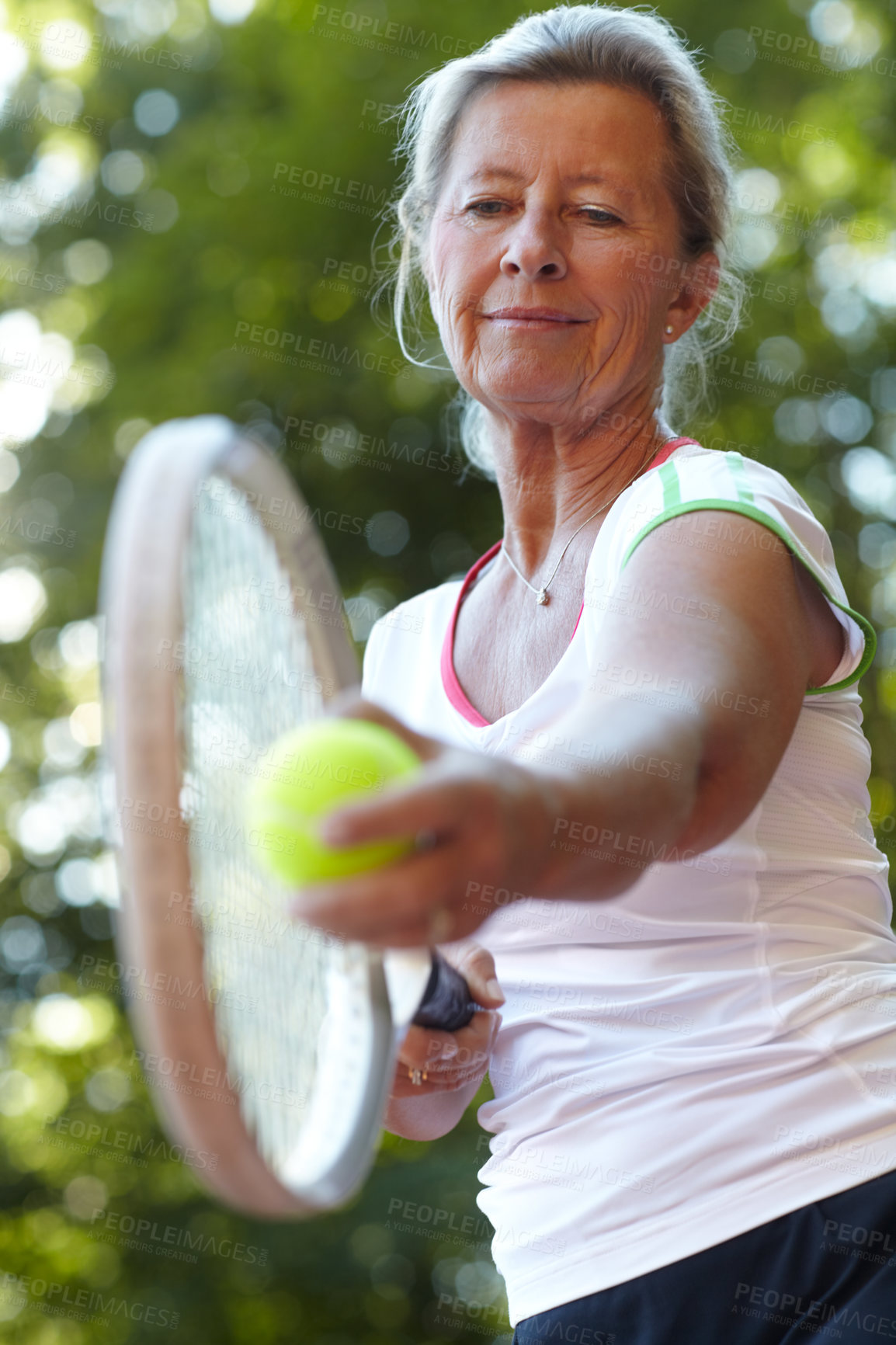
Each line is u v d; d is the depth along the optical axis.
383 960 1.93
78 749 12.15
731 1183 1.97
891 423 10.77
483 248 2.53
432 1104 2.62
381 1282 10.70
